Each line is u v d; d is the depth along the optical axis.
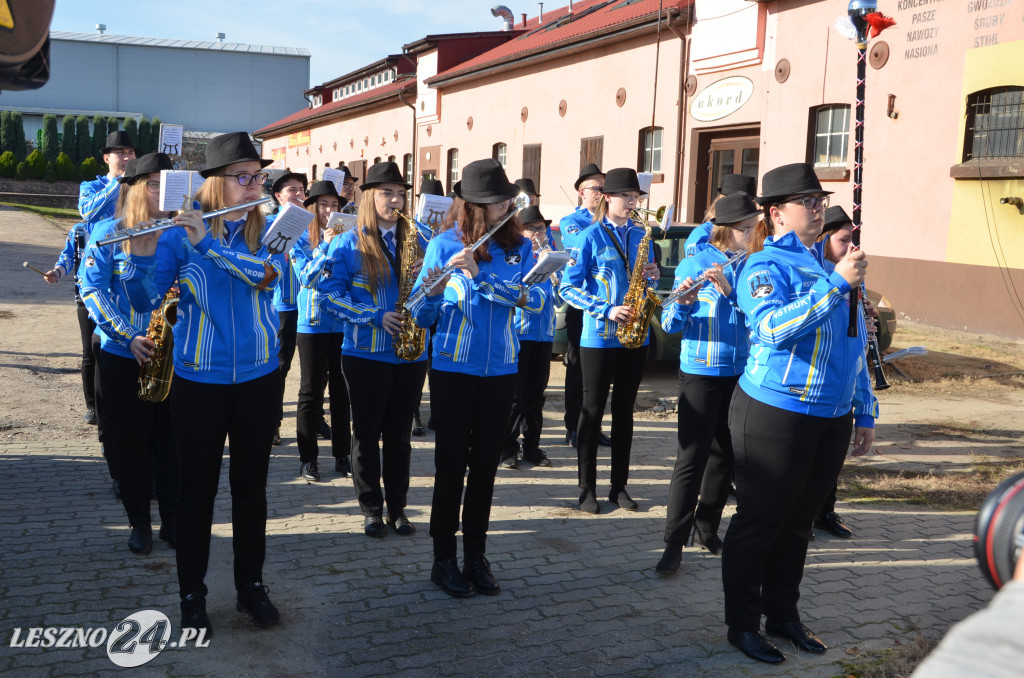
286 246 3.66
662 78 17.39
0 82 2.35
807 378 3.37
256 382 3.66
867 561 4.72
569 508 5.53
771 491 3.47
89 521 4.96
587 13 23.17
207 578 4.27
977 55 12.23
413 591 4.18
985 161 12.26
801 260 3.46
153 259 4.16
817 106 14.31
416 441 7.12
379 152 32.44
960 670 0.97
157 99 62.16
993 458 6.89
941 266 13.02
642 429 7.78
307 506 5.41
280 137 45.78
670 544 4.49
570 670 3.46
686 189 17.09
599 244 5.25
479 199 4.04
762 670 3.48
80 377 9.02
